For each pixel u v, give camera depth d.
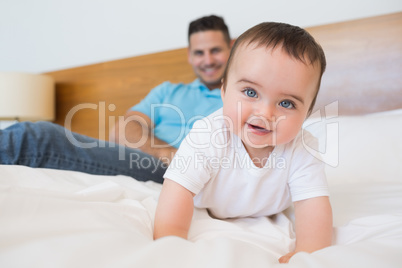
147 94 1.93
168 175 0.56
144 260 0.28
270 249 0.50
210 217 0.64
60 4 2.21
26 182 0.60
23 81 1.88
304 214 0.56
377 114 1.49
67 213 0.37
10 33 2.35
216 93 1.63
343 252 0.33
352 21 1.54
